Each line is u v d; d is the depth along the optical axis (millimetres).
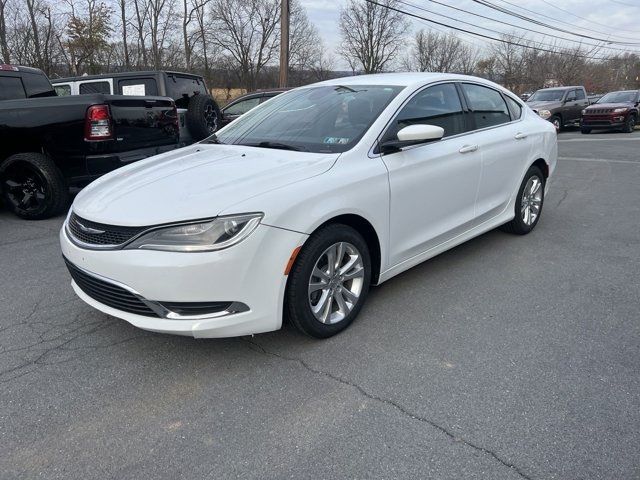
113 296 2846
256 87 52500
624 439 2330
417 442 2336
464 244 5125
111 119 5812
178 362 3002
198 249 2609
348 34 58594
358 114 3689
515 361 2984
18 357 3057
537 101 20453
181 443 2350
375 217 3348
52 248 5059
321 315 3150
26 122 5758
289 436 2387
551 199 7230
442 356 3047
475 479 2123
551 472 2152
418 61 66812
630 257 4711
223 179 2998
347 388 2744
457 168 4043
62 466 2217
